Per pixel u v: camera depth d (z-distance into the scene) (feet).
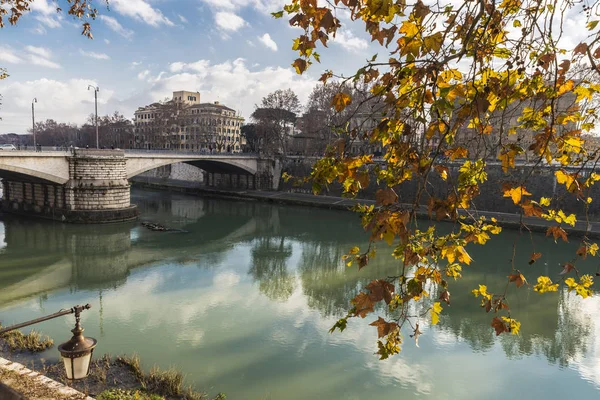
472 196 9.10
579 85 8.14
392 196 7.32
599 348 51.85
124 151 142.41
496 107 8.34
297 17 7.47
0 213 137.59
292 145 253.65
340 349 50.34
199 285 74.02
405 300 8.34
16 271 81.10
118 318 58.29
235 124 384.68
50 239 106.52
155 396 33.32
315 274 81.87
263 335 53.67
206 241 110.11
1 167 109.81
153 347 49.47
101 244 102.94
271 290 71.97
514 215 127.34
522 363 48.08
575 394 42.34
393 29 7.00
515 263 87.92
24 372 19.45
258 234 120.88
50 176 120.16
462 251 8.93
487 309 11.16
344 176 7.88
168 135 298.15
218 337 52.80
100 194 126.62
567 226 112.06
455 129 7.37
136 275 79.51
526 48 7.96
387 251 99.86
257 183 211.41
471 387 43.21
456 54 6.93
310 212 160.66
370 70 7.59
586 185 9.47
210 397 39.65
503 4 8.47
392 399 40.63
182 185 231.50
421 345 51.57
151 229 121.08
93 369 41.73
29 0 24.44
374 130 7.80
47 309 61.93
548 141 8.27
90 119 374.02
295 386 42.27
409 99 7.80
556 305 65.41
